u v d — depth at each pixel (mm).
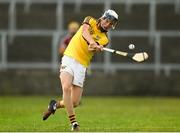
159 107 45812
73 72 28938
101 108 44625
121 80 58406
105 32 29500
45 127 30719
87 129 29328
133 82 58406
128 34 61875
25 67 60156
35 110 41812
